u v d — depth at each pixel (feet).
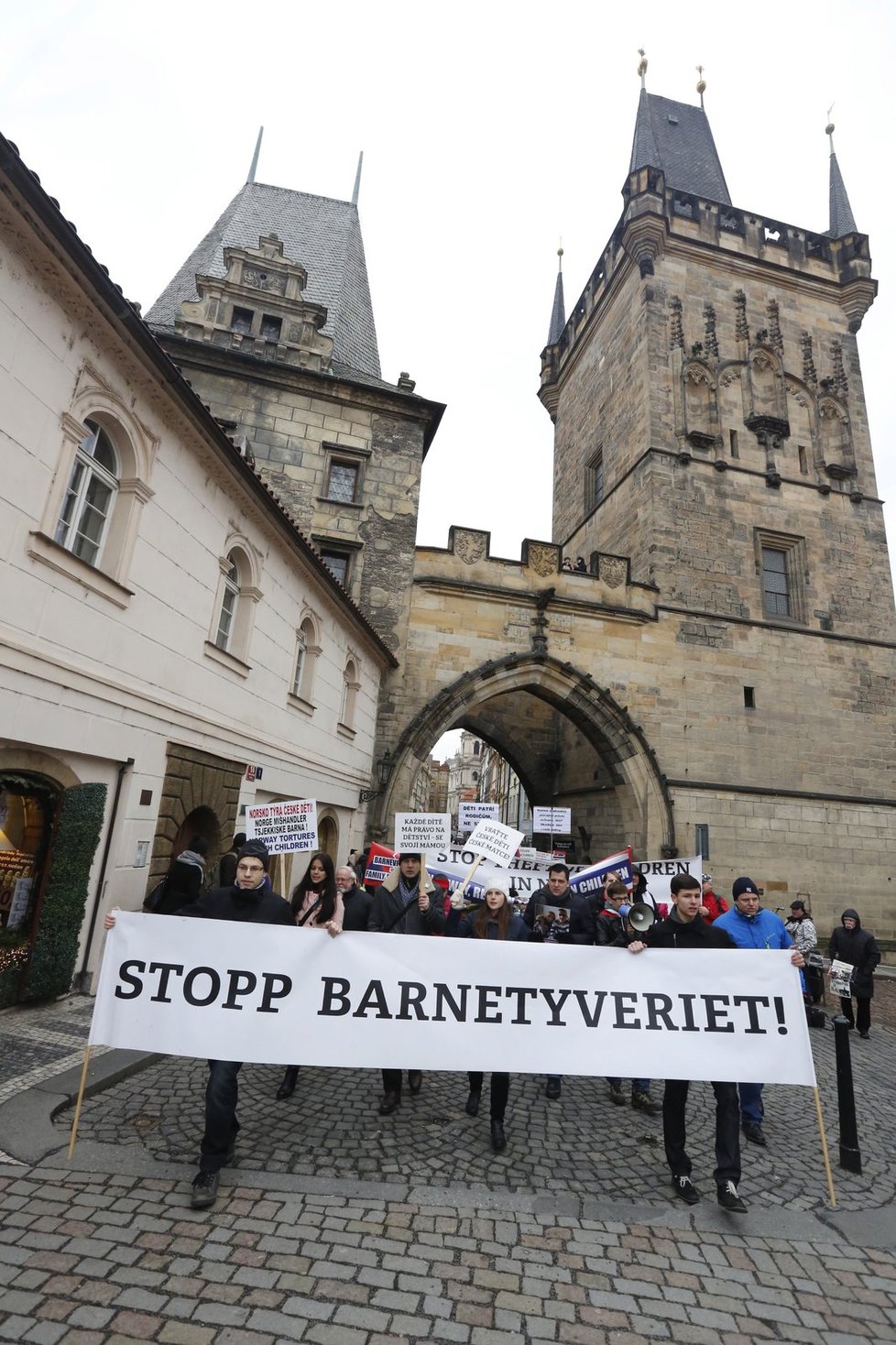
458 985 15.75
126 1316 9.90
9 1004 21.93
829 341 87.45
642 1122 19.49
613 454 86.43
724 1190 14.33
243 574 35.40
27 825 22.70
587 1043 15.55
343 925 19.74
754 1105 18.70
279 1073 20.86
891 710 74.38
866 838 69.36
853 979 33.83
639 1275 11.98
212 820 32.22
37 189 18.17
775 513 77.41
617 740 66.33
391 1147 16.17
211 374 64.59
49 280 20.77
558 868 23.90
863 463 82.94
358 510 64.80
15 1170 13.38
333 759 48.85
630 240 83.66
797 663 72.74
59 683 21.44
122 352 23.91
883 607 77.92
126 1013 14.47
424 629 64.39
